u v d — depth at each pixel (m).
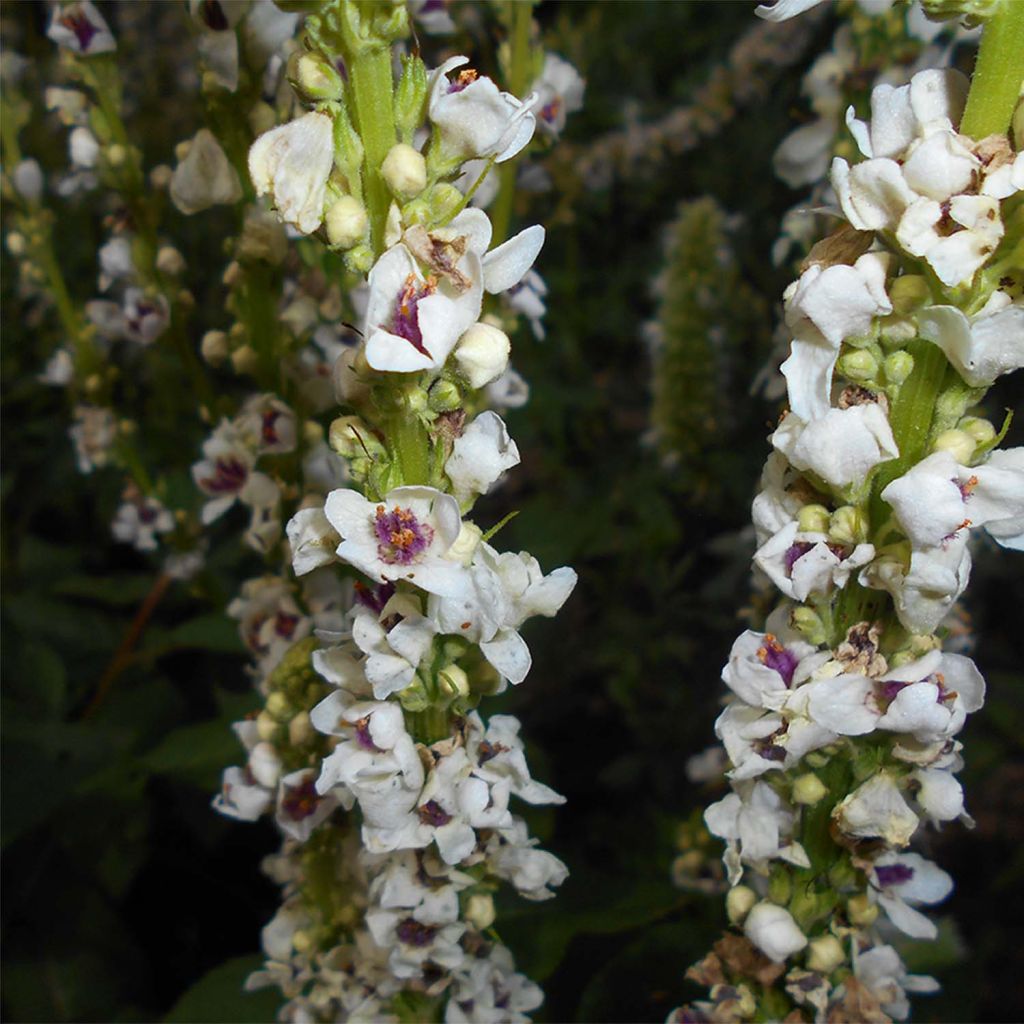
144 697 0.56
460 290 0.16
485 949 0.25
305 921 0.28
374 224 0.17
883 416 0.18
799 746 0.19
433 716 0.21
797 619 0.20
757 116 0.83
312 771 0.25
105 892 0.49
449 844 0.21
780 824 0.22
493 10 0.36
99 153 0.36
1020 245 0.16
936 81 0.17
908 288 0.17
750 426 0.64
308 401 0.33
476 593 0.17
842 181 0.17
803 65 0.75
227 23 0.28
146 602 0.56
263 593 0.32
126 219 0.37
